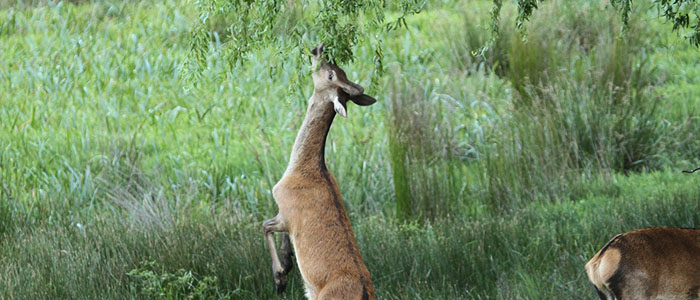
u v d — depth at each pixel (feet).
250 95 59.88
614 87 52.08
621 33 28.58
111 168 46.09
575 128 47.44
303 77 24.36
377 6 24.86
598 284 25.54
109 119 55.31
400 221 40.14
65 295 30.35
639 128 48.73
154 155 50.34
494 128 48.39
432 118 44.96
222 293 30.78
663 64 63.26
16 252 34.60
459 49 64.75
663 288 25.04
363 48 63.98
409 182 40.40
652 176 45.83
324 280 22.67
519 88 54.70
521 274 30.91
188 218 38.04
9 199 40.88
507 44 63.52
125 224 37.81
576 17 65.87
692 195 38.70
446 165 42.32
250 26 24.76
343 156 46.96
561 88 49.14
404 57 64.08
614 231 35.68
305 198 23.06
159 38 67.97
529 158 44.09
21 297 29.58
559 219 38.58
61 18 70.69
